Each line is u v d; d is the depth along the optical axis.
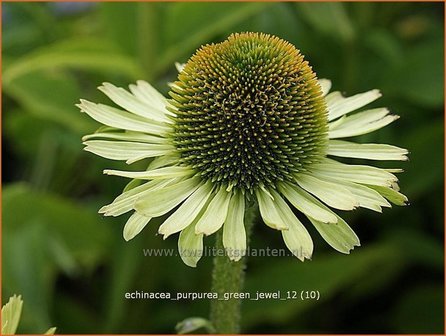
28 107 0.32
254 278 0.29
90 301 0.34
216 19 0.29
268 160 0.19
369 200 0.17
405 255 0.32
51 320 0.29
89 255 0.32
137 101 0.19
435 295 0.32
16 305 0.17
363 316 0.33
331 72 0.34
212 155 0.19
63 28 0.36
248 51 0.19
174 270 0.31
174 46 0.30
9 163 0.38
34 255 0.28
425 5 0.37
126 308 0.30
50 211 0.30
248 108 0.19
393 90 0.31
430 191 0.33
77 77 0.37
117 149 0.18
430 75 0.31
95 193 0.37
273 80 0.19
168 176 0.18
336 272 0.29
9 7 0.36
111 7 0.31
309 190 0.18
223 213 0.17
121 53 0.31
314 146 0.19
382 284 0.33
